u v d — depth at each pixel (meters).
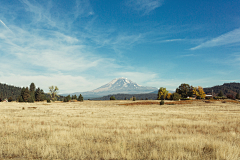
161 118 20.80
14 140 9.13
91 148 7.61
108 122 16.58
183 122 16.53
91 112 31.84
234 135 10.37
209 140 8.71
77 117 22.12
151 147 7.70
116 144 7.70
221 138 9.65
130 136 10.08
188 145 7.71
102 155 6.62
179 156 6.24
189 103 66.00
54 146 7.84
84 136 10.34
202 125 14.85
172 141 8.48
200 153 6.78
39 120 18.64
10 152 7.03
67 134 10.42
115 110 37.75
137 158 6.34
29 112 30.69
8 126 13.57
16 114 26.44
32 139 9.19
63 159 6.36
